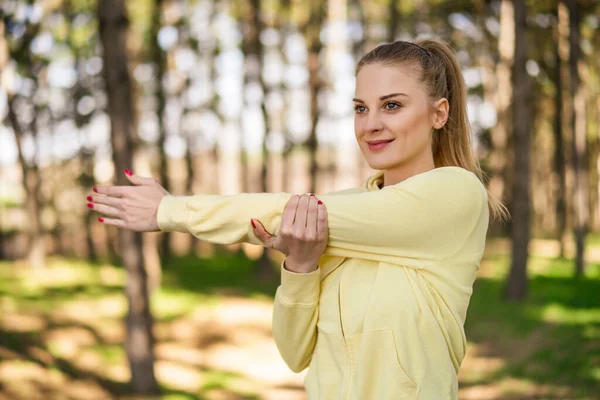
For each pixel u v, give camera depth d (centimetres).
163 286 1858
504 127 1850
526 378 863
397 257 154
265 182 2011
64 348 1114
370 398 152
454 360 159
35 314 1340
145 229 159
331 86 2302
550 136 3086
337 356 159
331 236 155
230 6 2281
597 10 1825
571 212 2548
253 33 1977
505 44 1678
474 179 159
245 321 1480
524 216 1482
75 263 2169
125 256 933
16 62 1919
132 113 891
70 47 2081
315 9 2141
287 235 153
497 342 1102
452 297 156
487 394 825
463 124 176
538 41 1917
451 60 175
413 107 158
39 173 2122
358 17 2222
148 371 933
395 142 159
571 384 804
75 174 2344
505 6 1659
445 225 154
